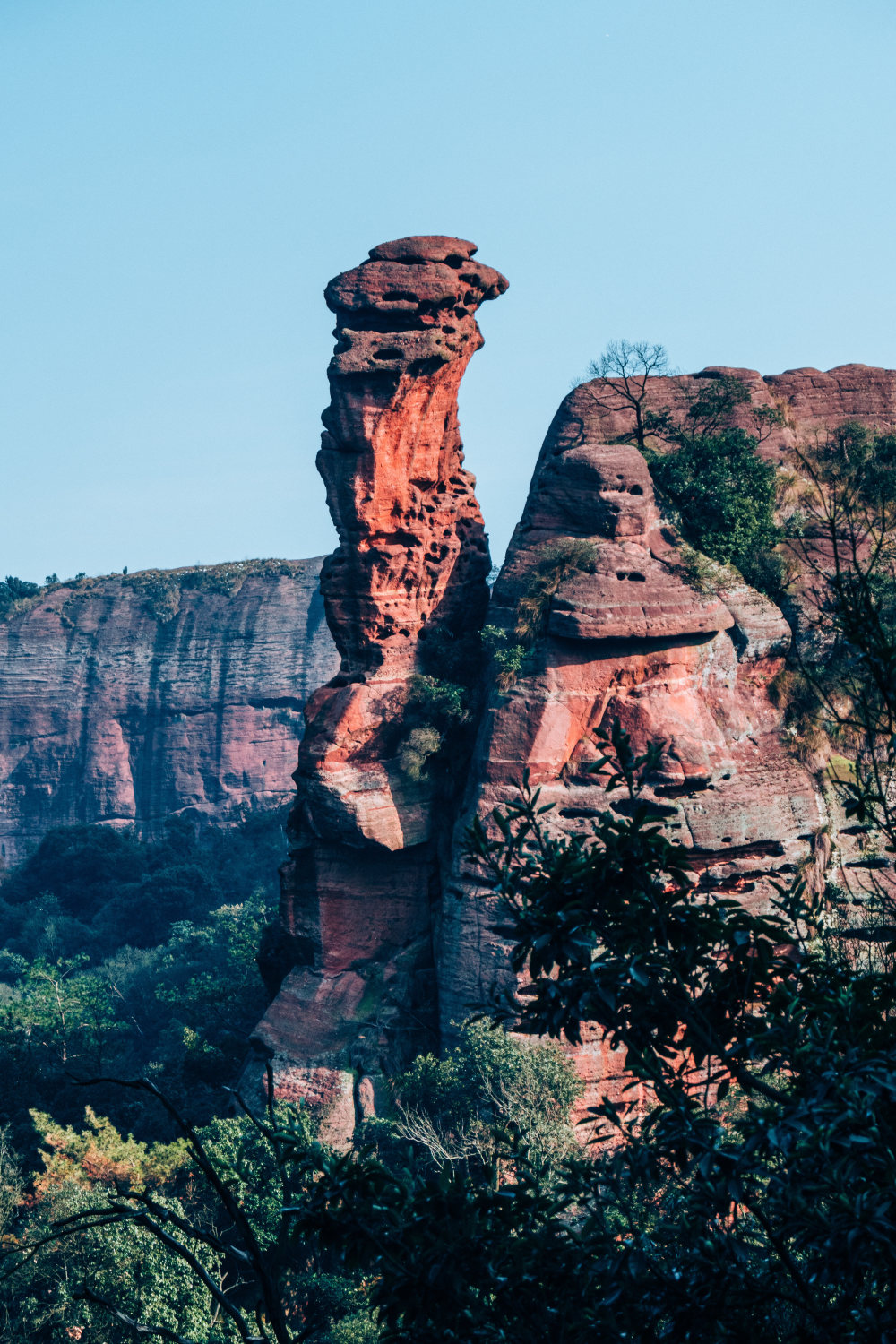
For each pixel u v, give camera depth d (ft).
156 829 520.83
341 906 176.04
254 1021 220.43
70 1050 217.77
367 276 167.63
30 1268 124.26
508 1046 140.46
